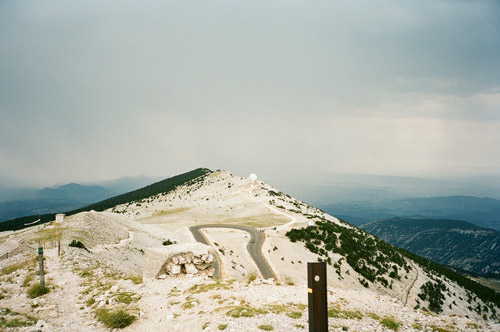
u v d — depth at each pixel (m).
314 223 122.38
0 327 12.34
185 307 15.27
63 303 17.94
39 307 16.59
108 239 59.81
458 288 103.31
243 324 12.18
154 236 82.69
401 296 79.75
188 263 23.11
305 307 14.62
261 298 15.97
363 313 14.79
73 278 24.03
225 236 106.69
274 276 69.69
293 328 11.90
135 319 14.51
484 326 14.48
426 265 117.06
